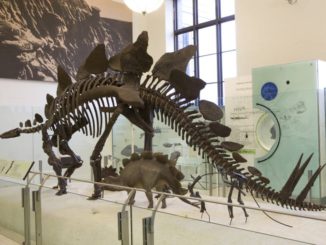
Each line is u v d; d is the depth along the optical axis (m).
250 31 6.87
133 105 3.70
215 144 3.64
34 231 3.21
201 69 8.58
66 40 7.59
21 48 6.96
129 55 3.80
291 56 6.33
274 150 4.82
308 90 4.61
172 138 5.40
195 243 1.93
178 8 8.88
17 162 3.66
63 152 4.68
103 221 2.64
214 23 8.23
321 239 2.69
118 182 3.46
